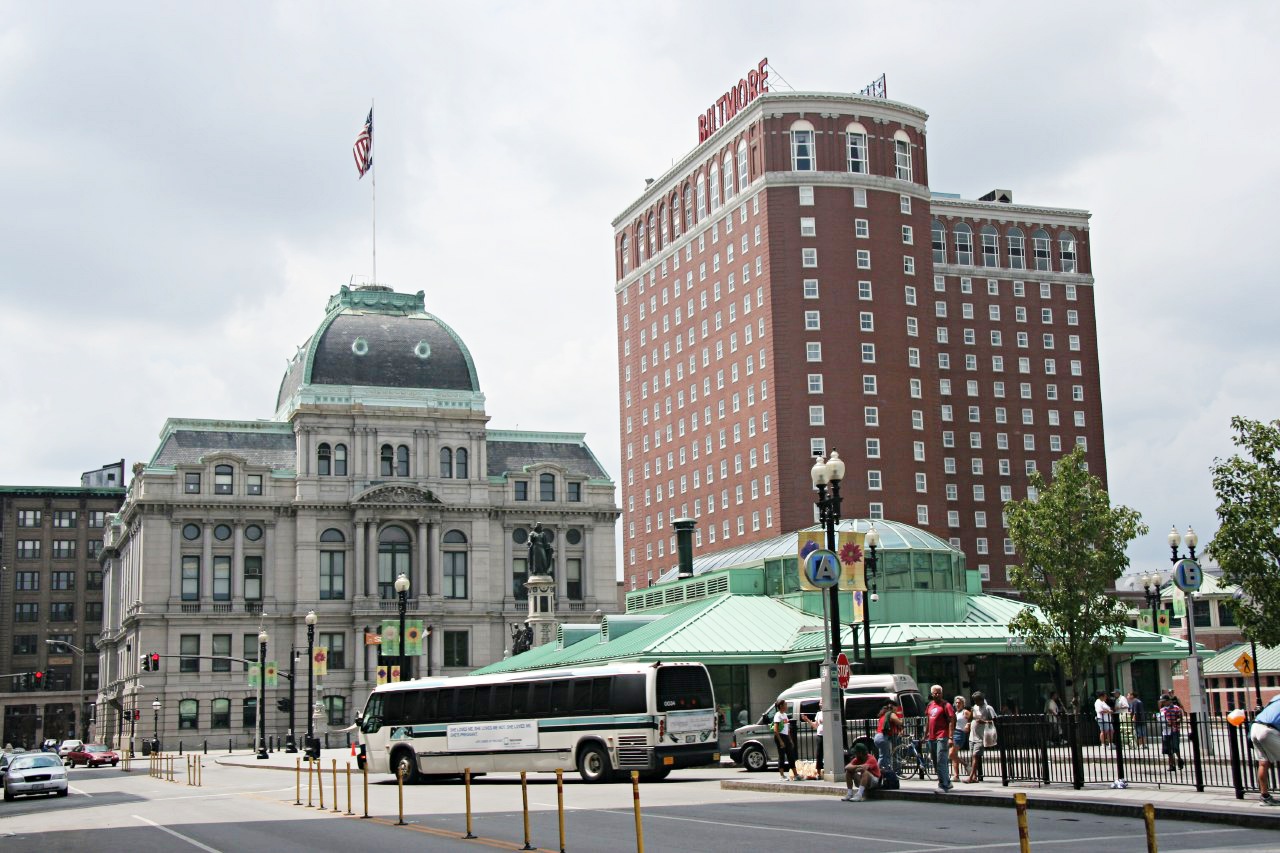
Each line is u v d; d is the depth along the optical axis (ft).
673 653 251.19
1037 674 269.23
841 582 169.17
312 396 477.77
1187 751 184.75
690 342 555.28
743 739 200.54
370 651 469.98
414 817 134.72
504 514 496.64
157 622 456.45
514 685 193.57
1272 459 163.84
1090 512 217.15
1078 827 106.83
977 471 573.74
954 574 281.74
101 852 108.47
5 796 213.46
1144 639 269.03
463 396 494.59
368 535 475.31
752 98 528.22
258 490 473.67
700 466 543.39
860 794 136.26
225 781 242.99
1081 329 602.03
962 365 579.89
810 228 497.87
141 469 498.69
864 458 489.67
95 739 561.02
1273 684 394.93
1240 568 163.22
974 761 148.77
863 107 510.17
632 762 180.55
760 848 95.86
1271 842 94.32
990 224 595.88
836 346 492.95
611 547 508.53
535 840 106.93
